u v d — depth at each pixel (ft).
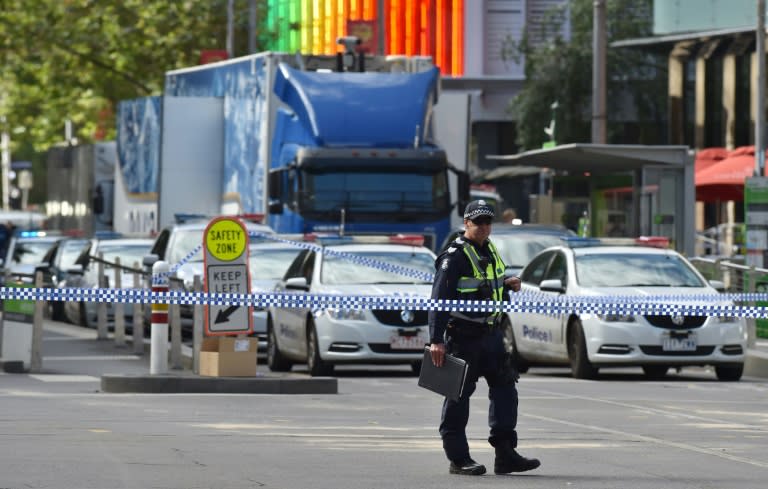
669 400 179.93
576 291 216.13
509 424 115.44
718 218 517.14
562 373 231.09
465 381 115.24
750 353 233.35
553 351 220.23
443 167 295.69
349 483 109.60
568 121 594.24
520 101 606.96
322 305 165.99
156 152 347.56
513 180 578.66
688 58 531.09
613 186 331.98
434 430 143.95
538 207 395.75
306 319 217.97
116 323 269.03
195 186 342.64
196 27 553.23
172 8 550.77
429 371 114.93
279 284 238.48
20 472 111.75
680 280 219.20
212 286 187.21
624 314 209.97
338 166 292.40
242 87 328.08
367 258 220.64
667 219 306.76
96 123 618.85
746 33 470.80
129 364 230.48
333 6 577.43
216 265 187.42
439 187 295.28
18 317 214.69
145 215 358.23
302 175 292.20
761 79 349.00
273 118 311.68
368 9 574.56
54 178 513.45
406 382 204.64
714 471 117.91
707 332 209.56
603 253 222.89
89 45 549.13
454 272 115.75
